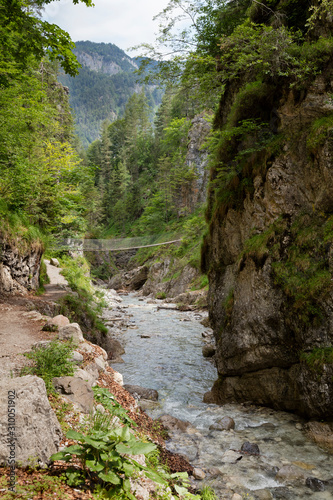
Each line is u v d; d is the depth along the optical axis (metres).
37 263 15.30
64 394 4.62
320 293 7.05
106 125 111.94
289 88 8.95
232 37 9.27
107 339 14.48
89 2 6.12
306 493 4.91
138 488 3.37
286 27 9.48
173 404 9.02
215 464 5.71
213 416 8.07
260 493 4.83
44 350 5.77
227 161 11.41
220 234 11.11
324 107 8.09
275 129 9.39
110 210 79.25
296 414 7.78
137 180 79.69
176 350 14.73
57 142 21.80
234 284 9.77
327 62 8.23
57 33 6.27
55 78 40.56
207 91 11.76
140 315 24.20
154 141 85.12
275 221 8.70
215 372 11.86
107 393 5.32
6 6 5.68
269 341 8.16
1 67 10.42
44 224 21.94
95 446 2.88
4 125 13.34
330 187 7.50
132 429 5.30
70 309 13.41
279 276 8.03
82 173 21.55
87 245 33.78
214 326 10.89
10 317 9.62
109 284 53.09
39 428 3.01
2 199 13.38
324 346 6.92
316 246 7.53
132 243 36.88
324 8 8.34
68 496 2.66
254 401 8.73
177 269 39.03
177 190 58.00
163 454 5.62
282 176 8.68
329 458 5.93
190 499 4.08
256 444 6.32
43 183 18.88
